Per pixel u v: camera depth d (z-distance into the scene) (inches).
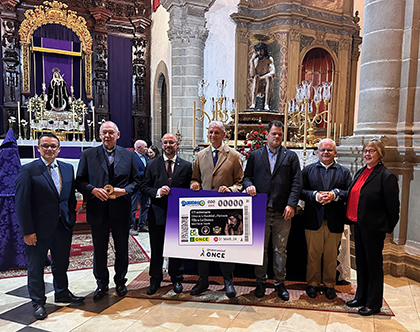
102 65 442.6
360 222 108.3
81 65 436.5
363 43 156.5
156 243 123.1
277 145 118.6
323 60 352.2
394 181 105.3
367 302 110.6
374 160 109.3
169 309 113.9
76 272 147.0
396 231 146.1
